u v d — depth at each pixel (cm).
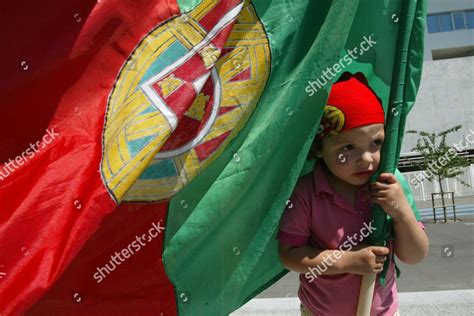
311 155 222
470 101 2639
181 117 185
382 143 212
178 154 202
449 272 702
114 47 190
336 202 219
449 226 1425
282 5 217
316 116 206
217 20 199
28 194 172
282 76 216
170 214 205
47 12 189
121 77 189
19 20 188
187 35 195
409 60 213
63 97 187
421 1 214
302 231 222
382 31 223
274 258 238
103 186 172
